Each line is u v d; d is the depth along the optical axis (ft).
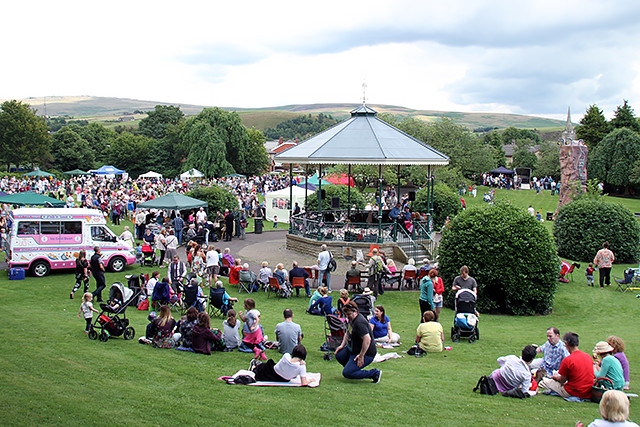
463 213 82.69
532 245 77.61
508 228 78.23
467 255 79.00
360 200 153.69
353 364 40.91
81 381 37.96
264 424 31.35
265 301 76.59
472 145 270.26
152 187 231.09
